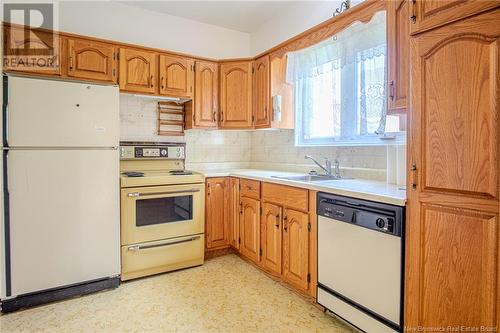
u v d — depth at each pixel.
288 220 2.27
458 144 1.23
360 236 1.69
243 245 2.87
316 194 2.01
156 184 2.58
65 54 2.46
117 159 2.37
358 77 2.41
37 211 2.08
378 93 2.24
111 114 2.33
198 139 3.44
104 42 2.62
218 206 3.01
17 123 2.00
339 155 2.61
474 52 1.17
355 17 1.99
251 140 3.77
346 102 2.51
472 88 1.18
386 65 1.79
